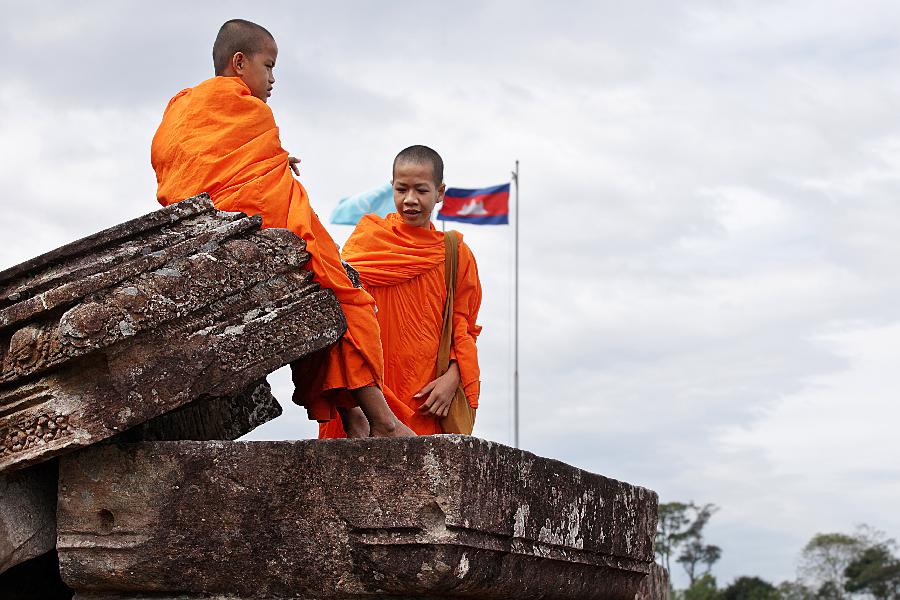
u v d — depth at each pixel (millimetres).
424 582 4535
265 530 4754
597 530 5703
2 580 5750
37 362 4785
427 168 6930
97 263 4941
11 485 5051
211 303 5012
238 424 6312
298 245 5332
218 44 6160
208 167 5465
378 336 5605
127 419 4785
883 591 73625
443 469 4523
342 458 4672
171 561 4852
